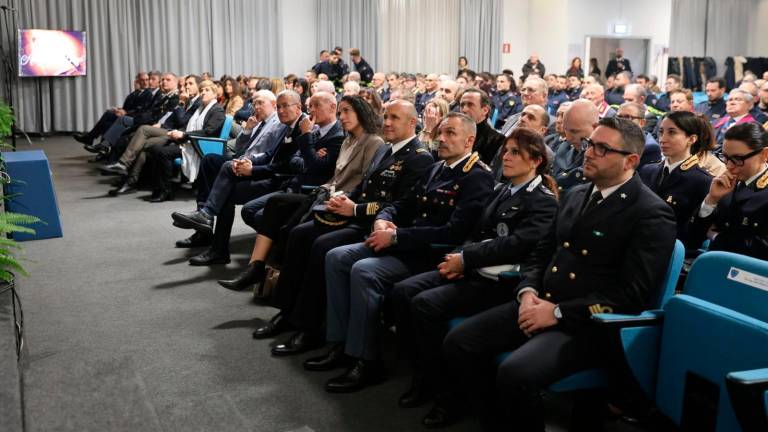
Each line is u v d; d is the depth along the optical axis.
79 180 6.79
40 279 3.70
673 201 2.61
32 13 10.12
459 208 2.51
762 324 1.51
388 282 2.51
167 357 2.72
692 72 13.53
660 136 2.68
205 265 3.99
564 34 12.38
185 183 6.09
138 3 10.83
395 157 2.94
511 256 2.23
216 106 5.73
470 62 13.28
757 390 1.37
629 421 2.19
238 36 11.61
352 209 2.87
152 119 7.47
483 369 2.04
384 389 2.47
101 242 4.49
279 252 3.27
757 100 6.03
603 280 1.95
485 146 3.59
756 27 14.58
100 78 10.71
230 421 2.18
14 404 1.77
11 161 4.42
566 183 3.19
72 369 2.36
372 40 12.50
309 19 12.20
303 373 2.60
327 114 3.66
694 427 1.67
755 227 2.22
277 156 4.05
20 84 10.16
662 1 12.68
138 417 1.95
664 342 1.75
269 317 3.19
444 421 2.20
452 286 2.29
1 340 2.15
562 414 2.27
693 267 1.81
